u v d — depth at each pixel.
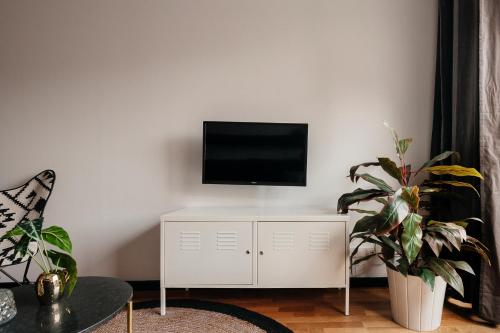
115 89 2.12
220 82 2.14
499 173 1.56
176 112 2.14
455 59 1.92
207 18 2.14
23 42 2.09
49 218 2.10
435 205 1.97
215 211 1.91
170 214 1.77
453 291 1.86
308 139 2.16
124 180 2.13
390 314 1.75
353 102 2.17
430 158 2.14
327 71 2.16
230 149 2.02
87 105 2.12
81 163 2.12
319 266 1.75
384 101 2.17
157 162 2.14
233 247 1.75
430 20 2.17
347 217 1.73
